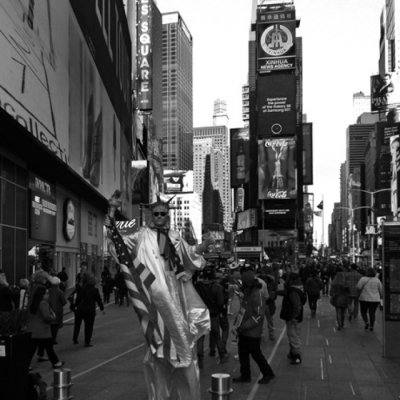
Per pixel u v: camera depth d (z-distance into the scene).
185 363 4.82
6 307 10.23
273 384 8.69
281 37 94.12
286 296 10.45
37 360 10.72
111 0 44.31
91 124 34.72
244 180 124.31
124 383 8.68
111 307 24.00
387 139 138.12
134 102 80.88
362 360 10.80
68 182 31.22
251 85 126.88
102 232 49.94
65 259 32.94
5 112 16.73
